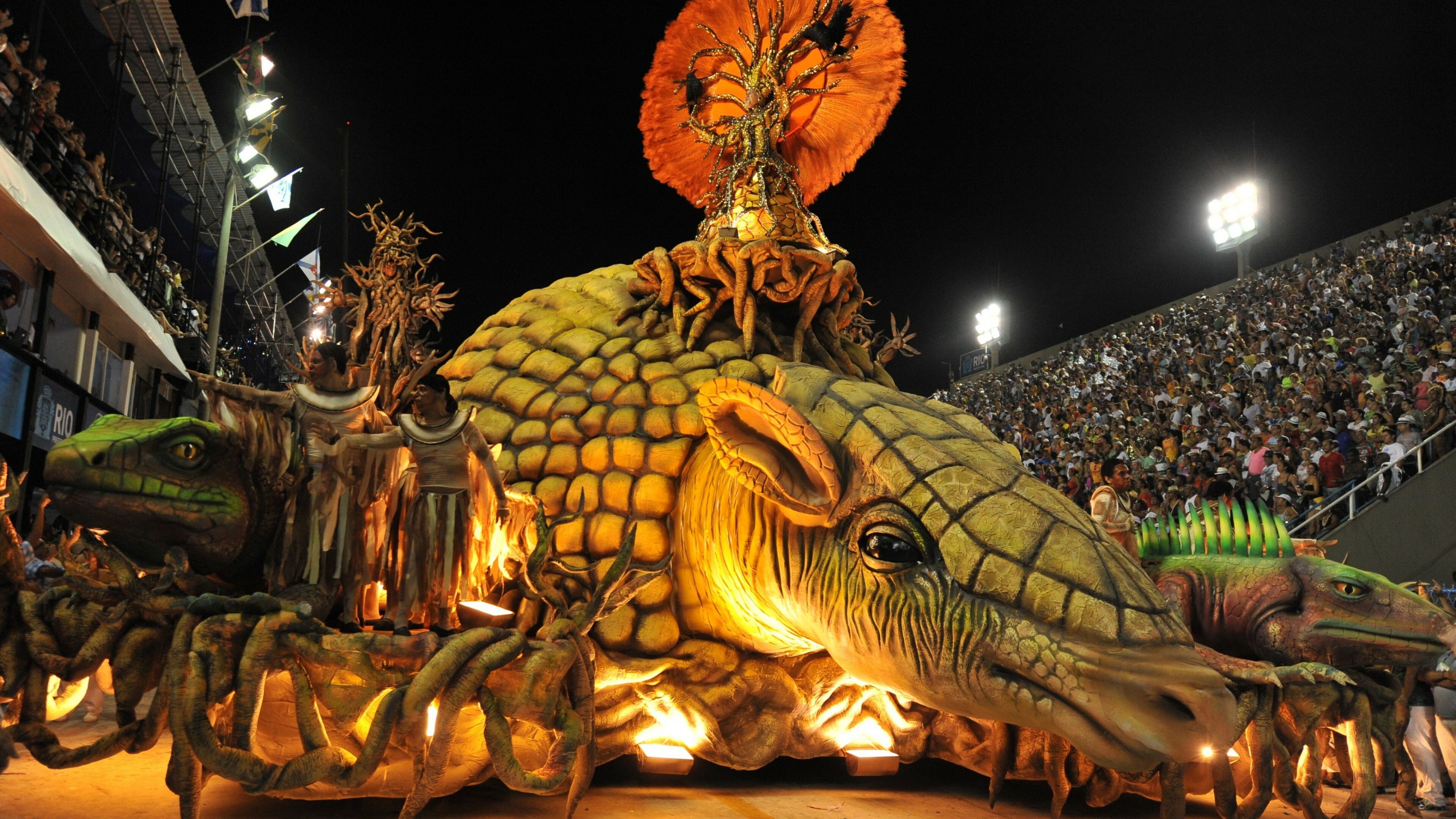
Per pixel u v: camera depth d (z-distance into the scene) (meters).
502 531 4.10
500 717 3.29
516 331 5.86
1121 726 3.12
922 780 5.02
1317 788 4.44
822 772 5.06
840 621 3.96
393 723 3.12
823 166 6.77
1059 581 3.37
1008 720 3.52
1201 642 5.14
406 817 3.26
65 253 11.71
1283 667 4.39
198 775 3.06
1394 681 4.77
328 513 3.63
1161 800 4.43
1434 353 15.50
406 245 4.45
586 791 4.16
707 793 4.46
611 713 4.46
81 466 3.43
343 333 4.65
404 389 4.23
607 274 6.21
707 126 6.45
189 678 2.99
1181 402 21.19
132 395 16.23
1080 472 20.23
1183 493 15.14
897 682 3.81
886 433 3.98
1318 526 12.72
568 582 4.66
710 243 5.41
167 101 17.17
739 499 4.43
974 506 3.65
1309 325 21.23
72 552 3.83
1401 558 11.55
